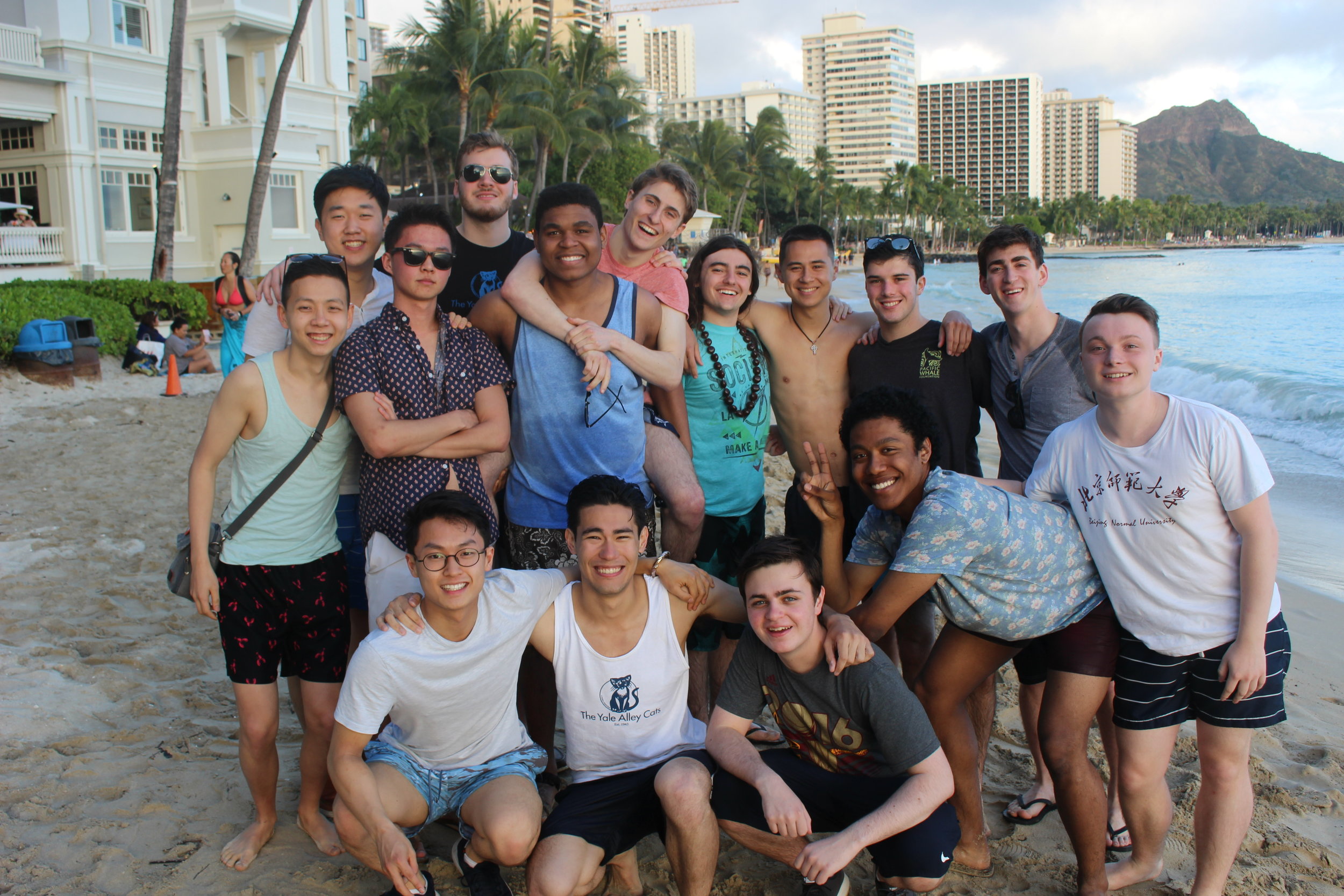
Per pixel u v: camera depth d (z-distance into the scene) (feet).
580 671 10.00
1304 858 10.67
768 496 26.84
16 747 12.67
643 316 11.69
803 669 9.64
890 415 9.55
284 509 10.07
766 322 13.46
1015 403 12.29
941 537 9.27
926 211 447.42
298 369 10.05
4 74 70.49
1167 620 9.21
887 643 13.84
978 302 127.54
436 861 10.66
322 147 95.61
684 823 9.07
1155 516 9.14
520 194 166.20
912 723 9.20
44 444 31.71
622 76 170.50
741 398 12.87
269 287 11.21
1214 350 69.67
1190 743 13.37
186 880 9.96
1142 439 9.33
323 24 94.12
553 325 10.84
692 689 12.55
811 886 9.20
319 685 10.47
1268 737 13.91
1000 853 10.82
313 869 10.20
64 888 9.78
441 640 9.37
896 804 8.98
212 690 14.67
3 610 17.44
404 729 9.79
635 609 9.95
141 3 81.00
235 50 89.71
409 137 154.51
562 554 11.51
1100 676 9.57
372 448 9.84
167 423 35.91
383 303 12.01
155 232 82.69
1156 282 178.50
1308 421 42.68
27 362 40.63
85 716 13.69
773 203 342.64
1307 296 135.33
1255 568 8.82
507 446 11.38
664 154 268.62
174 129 62.75
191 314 60.54
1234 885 10.09
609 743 10.02
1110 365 9.04
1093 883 9.81
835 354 13.29
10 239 71.15
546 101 137.08
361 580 11.44
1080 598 9.68
